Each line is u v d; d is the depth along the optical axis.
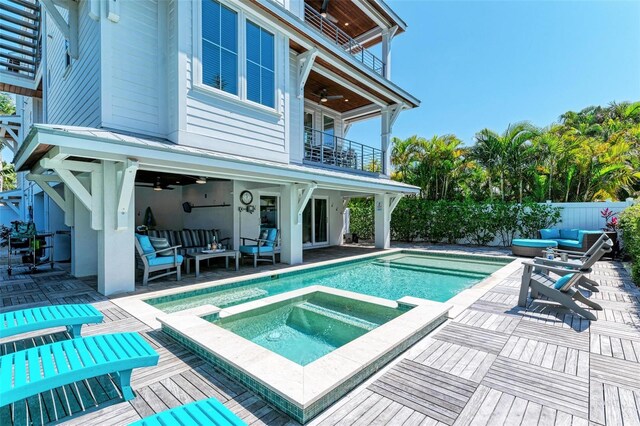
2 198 17.55
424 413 2.46
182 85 6.80
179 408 2.10
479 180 15.68
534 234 13.16
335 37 12.77
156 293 5.97
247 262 9.80
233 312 4.76
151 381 2.91
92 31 6.82
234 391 2.76
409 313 4.32
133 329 4.18
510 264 9.31
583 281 6.22
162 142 6.54
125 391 2.63
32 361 2.54
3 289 6.26
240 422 1.94
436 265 10.52
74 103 7.99
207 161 6.20
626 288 6.44
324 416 2.43
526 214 13.18
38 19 10.97
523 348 3.61
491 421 2.36
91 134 4.75
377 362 3.11
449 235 15.18
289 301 5.60
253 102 8.03
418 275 9.05
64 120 8.91
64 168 5.40
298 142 9.98
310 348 4.32
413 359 3.34
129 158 5.41
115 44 6.47
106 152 5.02
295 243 9.48
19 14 10.68
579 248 10.41
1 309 4.98
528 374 3.04
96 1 6.34
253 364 2.90
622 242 10.06
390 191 12.93
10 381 2.23
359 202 18.12
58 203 7.47
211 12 7.25
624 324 4.37
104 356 2.62
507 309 5.03
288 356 4.09
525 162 14.23
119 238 5.96
